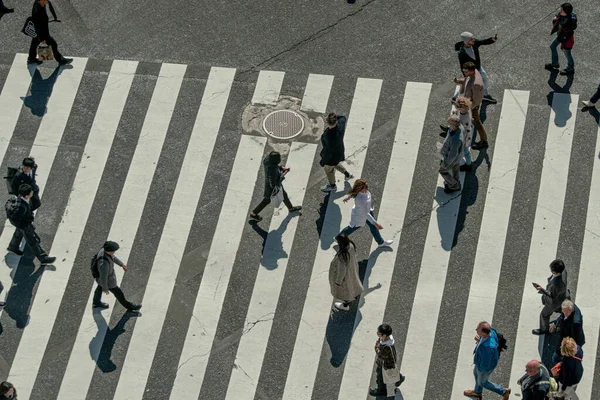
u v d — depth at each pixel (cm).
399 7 2525
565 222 2175
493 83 2383
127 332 2100
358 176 2275
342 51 2472
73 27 2566
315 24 2519
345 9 2534
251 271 2162
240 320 2102
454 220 2197
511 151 2281
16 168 2183
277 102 2402
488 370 1883
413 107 2369
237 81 2445
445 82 2400
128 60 2503
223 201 2266
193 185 2295
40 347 2094
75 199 2292
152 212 2262
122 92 2452
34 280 2178
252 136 2359
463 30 2475
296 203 2248
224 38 2520
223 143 2353
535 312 2066
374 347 2042
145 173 2322
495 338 1862
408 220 2205
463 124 2161
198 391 2025
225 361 2055
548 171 2245
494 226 2181
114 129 2394
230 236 2214
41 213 2275
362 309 2095
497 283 2109
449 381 2003
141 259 2195
